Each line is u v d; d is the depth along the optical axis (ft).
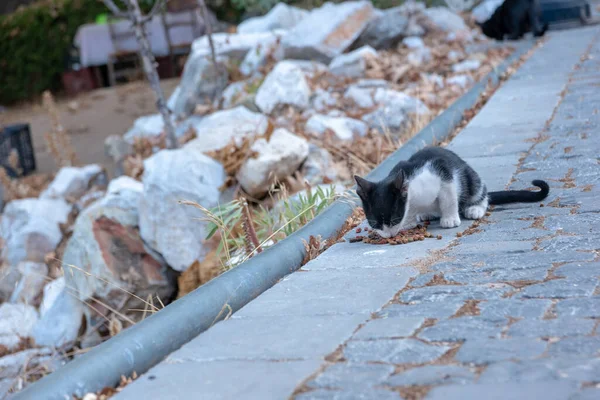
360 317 11.30
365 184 15.17
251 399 8.95
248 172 24.71
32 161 45.75
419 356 9.59
